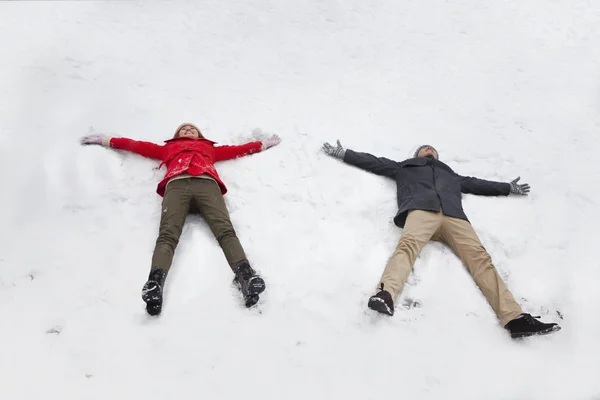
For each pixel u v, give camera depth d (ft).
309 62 20.42
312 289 11.34
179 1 23.71
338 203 13.62
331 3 24.59
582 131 17.56
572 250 13.03
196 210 12.79
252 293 10.51
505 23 23.65
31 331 10.06
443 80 19.94
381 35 22.57
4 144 14.12
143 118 16.26
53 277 11.18
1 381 9.16
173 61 19.52
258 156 14.90
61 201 12.85
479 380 9.80
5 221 12.19
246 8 23.62
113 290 10.96
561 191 14.90
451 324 10.86
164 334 10.10
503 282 11.40
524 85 19.80
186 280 11.15
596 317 11.34
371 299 10.43
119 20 21.74
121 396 9.07
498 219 13.62
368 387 9.54
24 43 19.30
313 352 10.07
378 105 18.22
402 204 13.10
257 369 9.67
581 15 24.25
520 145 16.79
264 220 12.95
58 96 16.56
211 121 16.48
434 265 12.10
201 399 9.11
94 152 14.21
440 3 25.00
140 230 12.38
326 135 16.17
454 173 14.40
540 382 9.84
